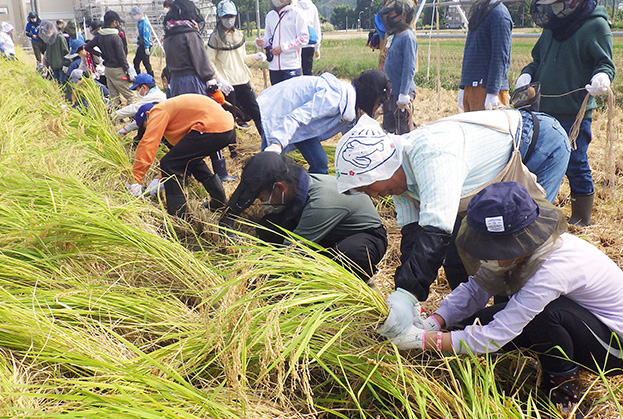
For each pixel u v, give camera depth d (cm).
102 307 286
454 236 308
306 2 850
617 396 267
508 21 503
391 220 479
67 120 586
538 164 308
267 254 285
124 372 234
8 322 255
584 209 457
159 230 394
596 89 414
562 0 427
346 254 332
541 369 269
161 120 445
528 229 230
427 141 269
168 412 210
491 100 514
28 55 2198
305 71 896
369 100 446
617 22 2020
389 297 255
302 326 253
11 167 422
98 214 351
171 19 599
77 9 3347
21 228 336
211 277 318
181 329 288
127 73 889
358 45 3000
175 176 448
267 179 312
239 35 722
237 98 745
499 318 250
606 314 254
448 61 1752
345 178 273
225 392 243
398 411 248
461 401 234
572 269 241
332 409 251
